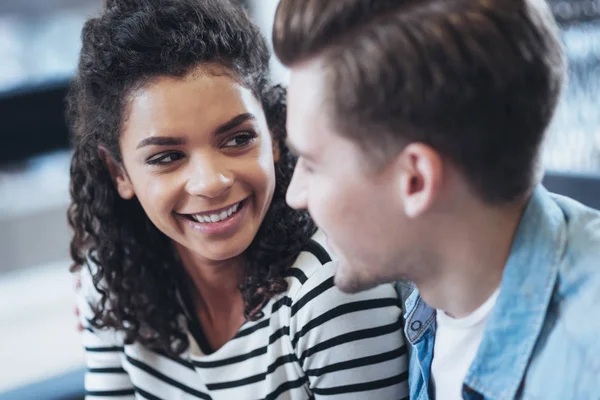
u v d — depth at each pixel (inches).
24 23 94.5
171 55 32.3
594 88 56.5
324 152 25.1
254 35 35.5
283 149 37.9
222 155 33.5
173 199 33.9
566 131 56.2
